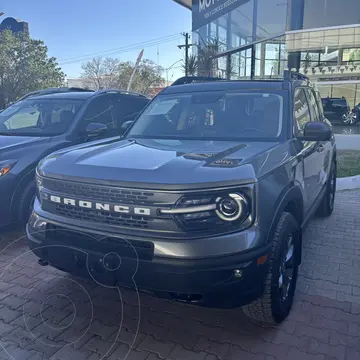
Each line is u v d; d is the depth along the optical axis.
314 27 17.23
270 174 2.80
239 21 20.36
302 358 2.73
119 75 55.25
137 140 3.86
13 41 39.28
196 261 2.44
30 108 6.24
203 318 3.22
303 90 4.62
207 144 3.52
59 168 2.95
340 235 5.19
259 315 2.96
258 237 2.55
